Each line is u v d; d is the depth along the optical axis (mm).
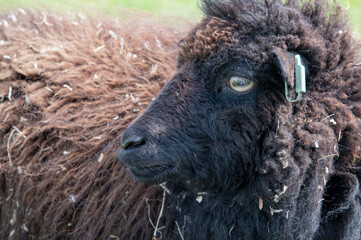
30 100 5121
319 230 4055
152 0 12102
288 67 3490
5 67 5387
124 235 4586
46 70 5277
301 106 3719
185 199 4332
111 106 4914
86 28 5930
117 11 7164
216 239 4207
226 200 4109
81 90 5109
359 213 3932
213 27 3873
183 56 4043
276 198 3775
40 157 5000
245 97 3727
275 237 3990
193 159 3932
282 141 3652
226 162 3889
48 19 6078
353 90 3914
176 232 4379
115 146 4684
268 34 3754
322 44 3811
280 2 4047
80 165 4797
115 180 4680
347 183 3857
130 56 5355
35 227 5164
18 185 5094
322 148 3709
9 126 5168
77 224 4797
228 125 3807
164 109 3922
